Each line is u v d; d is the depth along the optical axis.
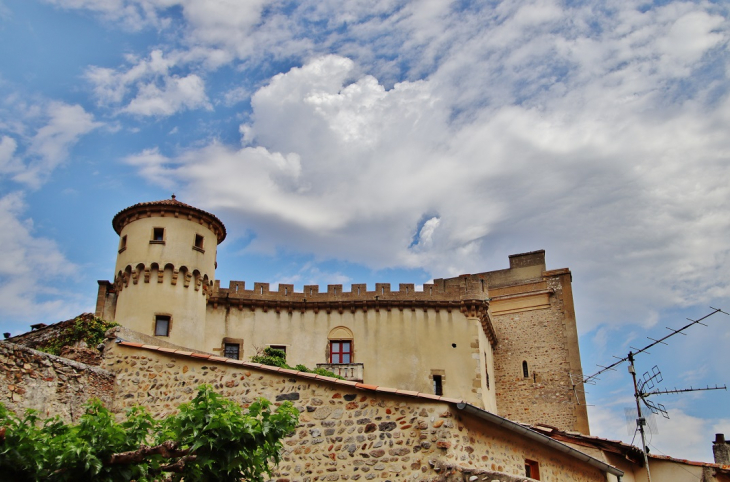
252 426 10.55
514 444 16.14
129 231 33.00
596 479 20.34
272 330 36.03
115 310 32.09
